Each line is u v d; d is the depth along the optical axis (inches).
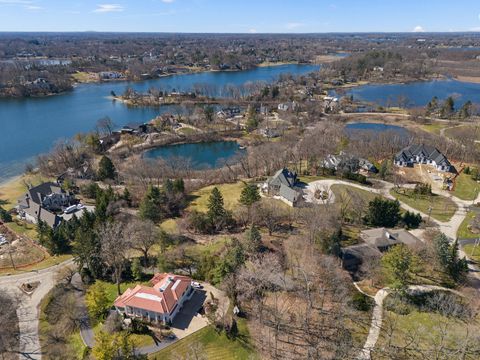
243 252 2989.7
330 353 2233.0
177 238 3474.4
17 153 6368.1
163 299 2549.2
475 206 4168.3
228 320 2504.9
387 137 6058.1
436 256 2947.8
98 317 2623.0
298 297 2691.9
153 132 7406.5
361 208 3887.8
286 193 4119.1
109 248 2965.1
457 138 6392.7
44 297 2906.0
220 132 7460.6
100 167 5187.0
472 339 2233.0
